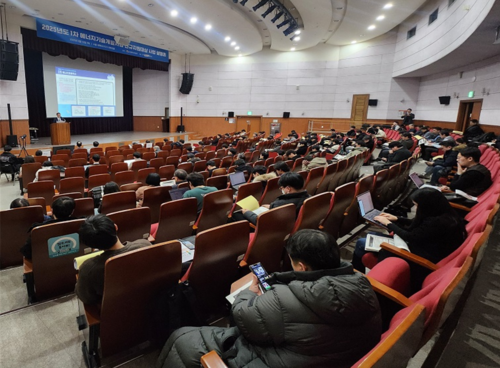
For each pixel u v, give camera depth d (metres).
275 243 2.37
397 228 2.44
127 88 18.14
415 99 14.76
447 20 9.29
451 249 2.21
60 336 2.05
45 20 10.88
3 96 10.81
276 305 1.14
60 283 2.41
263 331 1.14
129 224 2.55
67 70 13.99
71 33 11.59
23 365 1.82
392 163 5.61
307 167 5.39
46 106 13.48
